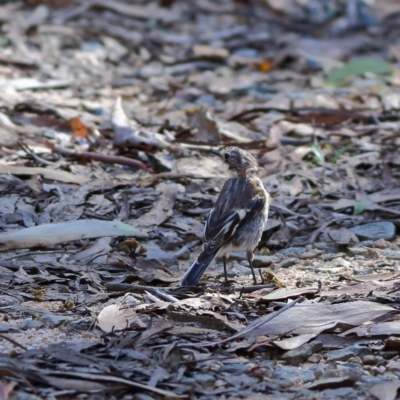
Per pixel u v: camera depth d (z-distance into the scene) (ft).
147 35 74.38
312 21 83.15
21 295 30.55
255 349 26.11
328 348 26.58
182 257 36.01
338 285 32.14
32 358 24.72
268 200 34.86
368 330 27.27
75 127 48.67
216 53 70.38
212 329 27.12
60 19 75.05
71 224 36.17
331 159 48.24
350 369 24.88
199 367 24.73
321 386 23.97
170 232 38.14
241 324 27.63
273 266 35.37
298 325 27.22
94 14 77.36
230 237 32.83
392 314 28.48
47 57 66.80
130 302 29.73
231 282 33.19
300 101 60.23
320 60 71.82
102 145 48.26
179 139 49.11
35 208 39.27
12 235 35.29
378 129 53.62
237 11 83.56
